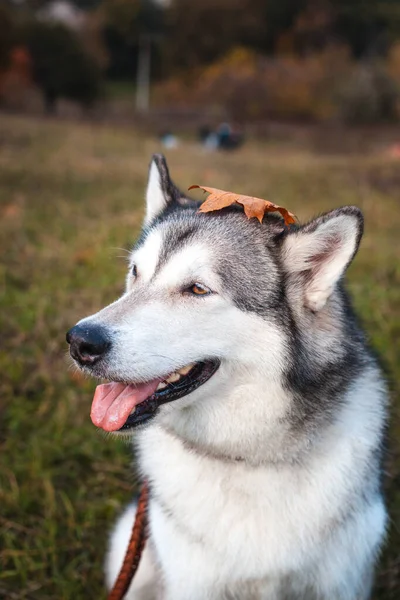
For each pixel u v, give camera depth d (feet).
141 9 54.80
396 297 5.61
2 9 34.06
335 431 2.71
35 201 9.29
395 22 48.93
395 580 3.22
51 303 5.44
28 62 33.71
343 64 33.09
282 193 10.85
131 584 3.14
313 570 2.74
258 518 2.68
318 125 29.66
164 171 3.16
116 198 9.80
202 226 2.80
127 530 3.17
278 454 2.68
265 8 51.75
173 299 2.67
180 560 2.74
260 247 2.76
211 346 2.65
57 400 4.25
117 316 2.60
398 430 3.78
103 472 3.74
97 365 2.54
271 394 2.65
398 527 3.41
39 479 3.63
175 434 2.79
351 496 2.71
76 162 13.61
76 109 33.71
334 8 48.60
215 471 2.72
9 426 3.97
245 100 32.81
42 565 3.20
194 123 31.68
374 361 2.96
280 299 2.70
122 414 2.61
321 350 2.72
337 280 2.66
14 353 4.66
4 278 5.94
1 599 3.11
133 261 2.96
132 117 32.83
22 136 18.30
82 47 35.70
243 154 20.11
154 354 2.59
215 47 52.49
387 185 12.23
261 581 2.73
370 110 29.19
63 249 6.91
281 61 36.63
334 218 2.62
